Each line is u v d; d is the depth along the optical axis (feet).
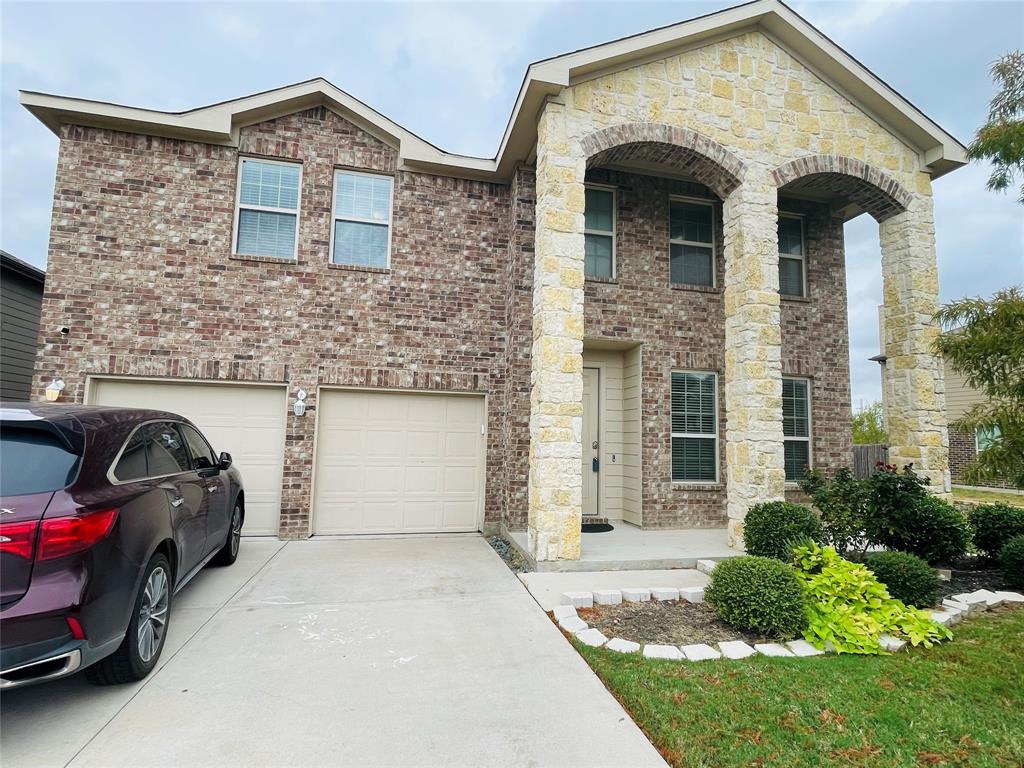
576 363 20.29
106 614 9.18
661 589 16.08
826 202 31.01
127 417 12.09
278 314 24.67
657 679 10.82
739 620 13.25
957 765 8.19
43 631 8.29
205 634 13.02
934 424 24.67
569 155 21.16
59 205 23.04
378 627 13.65
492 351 26.86
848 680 10.86
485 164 26.81
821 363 29.91
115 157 23.73
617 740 8.82
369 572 18.78
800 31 23.80
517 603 15.70
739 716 9.49
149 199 23.90
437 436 26.37
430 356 26.12
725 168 23.11
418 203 26.76
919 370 24.82
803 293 30.63
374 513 25.45
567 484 19.70
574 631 13.30
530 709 9.75
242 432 24.35
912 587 14.97
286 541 23.70
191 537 13.84
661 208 28.58
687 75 22.95
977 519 20.58
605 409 28.91
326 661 11.64
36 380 22.30
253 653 11.98
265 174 25.61
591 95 21.70
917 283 25.23
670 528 26.71
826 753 8.46
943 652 12.35
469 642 12.78
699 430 28.14
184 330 23.72
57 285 22.76
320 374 24.82
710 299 28.60
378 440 25.75
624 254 27.76
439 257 26.71
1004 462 12.63
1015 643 12.81
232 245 24.80
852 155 24.88
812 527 18.30
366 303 25.66
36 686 10.31
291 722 9.20
